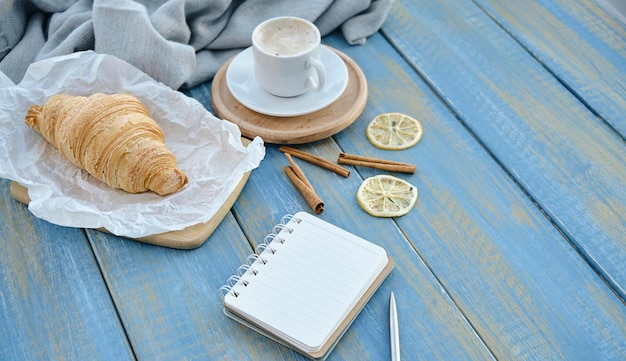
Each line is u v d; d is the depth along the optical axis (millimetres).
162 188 1000
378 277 960
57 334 941
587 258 984
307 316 917
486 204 1029
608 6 1277
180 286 969
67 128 1009
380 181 1047
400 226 1011
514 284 963
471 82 1155
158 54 1103
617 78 1155
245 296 931
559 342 924
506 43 1203
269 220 1021
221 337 933
